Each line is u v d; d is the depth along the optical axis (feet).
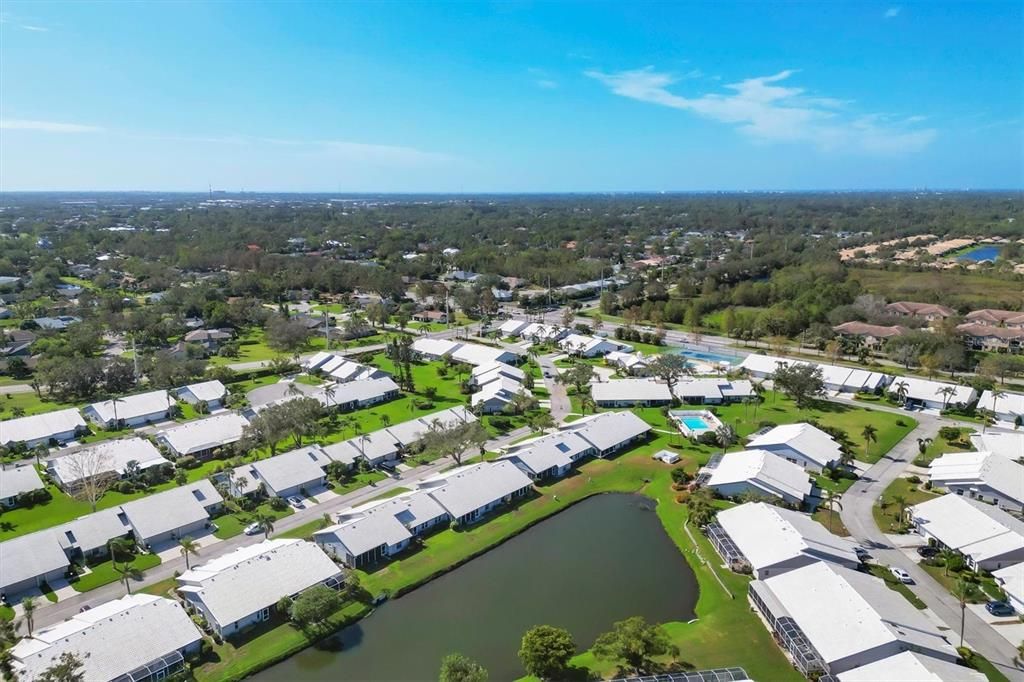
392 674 231.91
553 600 276.62
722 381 542.16
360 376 579.89
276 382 580.71
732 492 361.51
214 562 286.66
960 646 238.89
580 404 528.63
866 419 487.20
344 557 298.97
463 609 270.87
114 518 318.24
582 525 345.10
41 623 256.52
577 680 225.35
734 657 238.68
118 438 445.37
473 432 396.16
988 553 288.51
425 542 319.88
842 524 331.36
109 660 222.07
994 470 357.61
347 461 397.39
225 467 390.01
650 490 382.01
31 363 594.24
